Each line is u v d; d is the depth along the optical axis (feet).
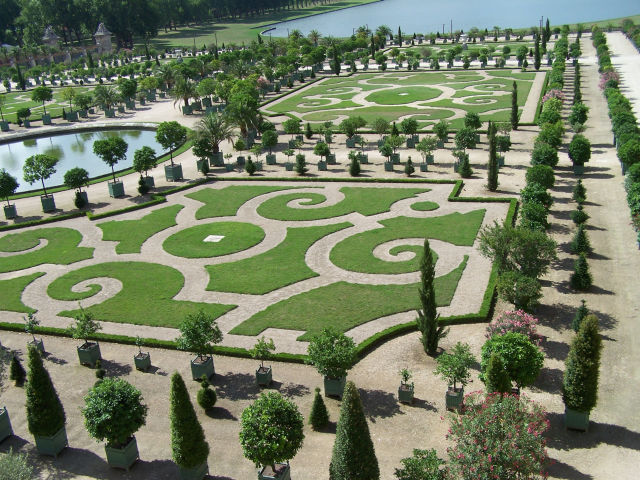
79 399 151.53
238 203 284.61
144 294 201.98
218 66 647.56
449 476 100.27
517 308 172.35
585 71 554.46
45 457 132.46
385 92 534.37
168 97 588.91
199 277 212.02
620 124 324.60
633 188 240.12
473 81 559.38
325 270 211.61
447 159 333.21
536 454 101.09
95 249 241.35
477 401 124.77
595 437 127.13
